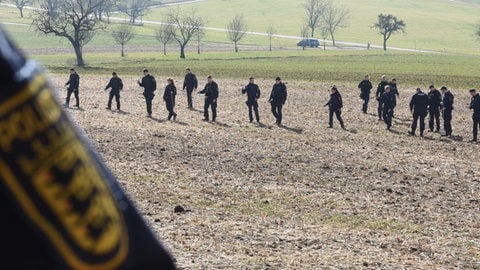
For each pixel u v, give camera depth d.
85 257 2.46
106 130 49.31
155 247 2.61
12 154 2.41
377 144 49.44
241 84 95.31
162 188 32.41
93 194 2.53
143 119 57.34
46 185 2.44
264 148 44.78
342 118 62.34
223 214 28.59
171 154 41.38
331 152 44.69
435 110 56.50
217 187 33.31
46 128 2.48
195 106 68.50
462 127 59.97
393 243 25.39
